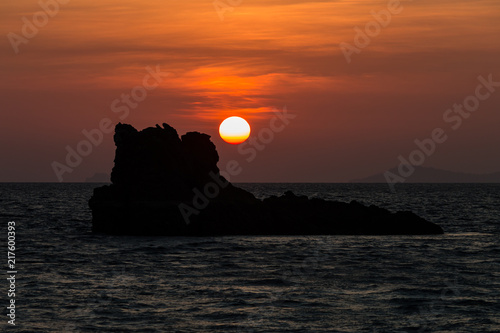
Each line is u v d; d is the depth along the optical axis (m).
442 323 41.84
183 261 67.50
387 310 45.16
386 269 62.62
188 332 39.12
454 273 60.34
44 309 44.28
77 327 39.91
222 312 43.97
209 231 92.62
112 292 50.19
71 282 54.44
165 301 47.19
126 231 93.25
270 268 62.97
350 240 88.62
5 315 42.56
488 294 50.56
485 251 77.38
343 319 42.59
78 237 90.62
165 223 91.81
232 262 66.81
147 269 62.00
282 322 41.69
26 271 60.28
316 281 55.81
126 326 40.25
